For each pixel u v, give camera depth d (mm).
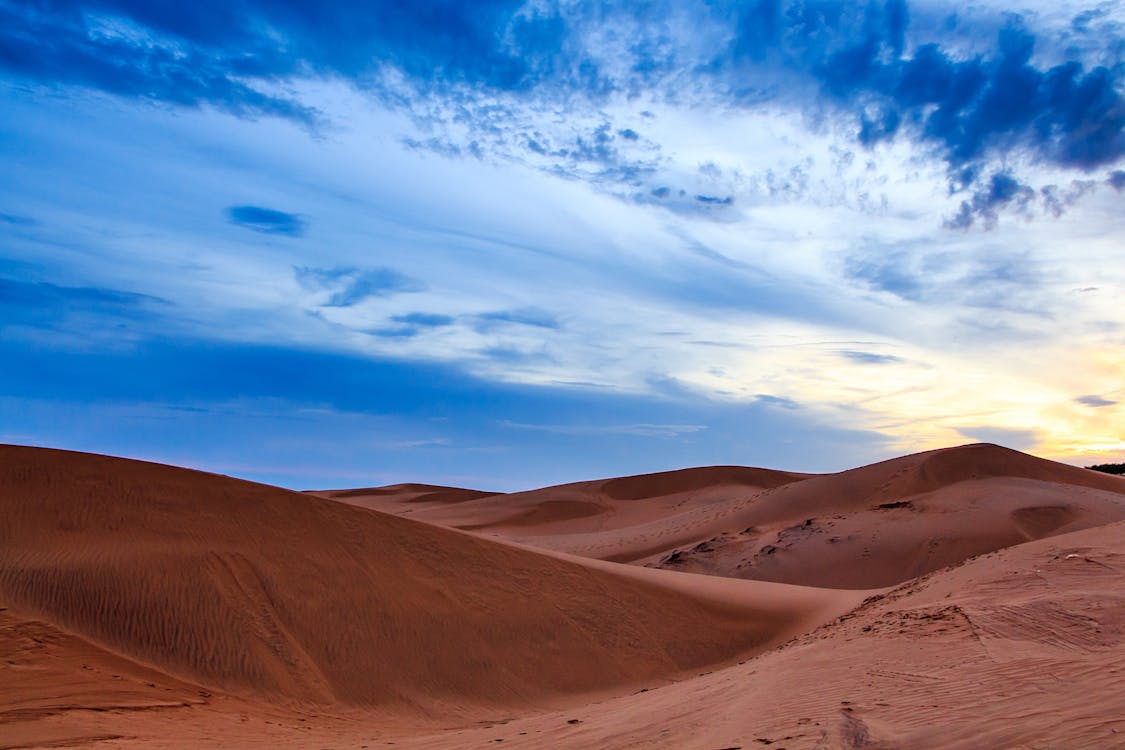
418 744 11617
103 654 16438
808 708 8188
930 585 19812
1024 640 9992
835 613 29047
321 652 19828
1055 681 7324
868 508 53562
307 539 23828
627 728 9414
